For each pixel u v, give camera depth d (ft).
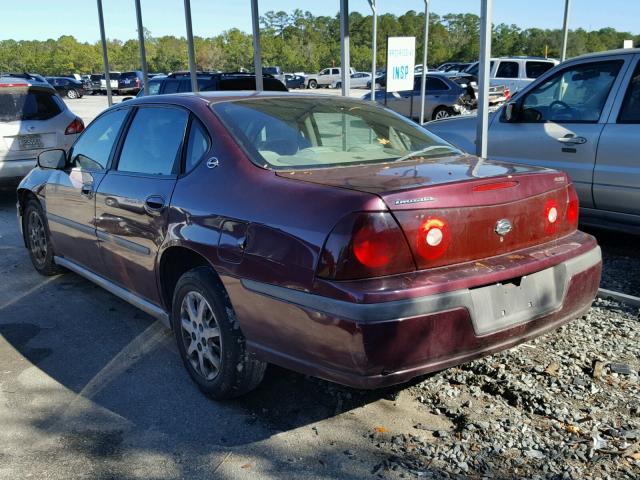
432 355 8.71
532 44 260.62
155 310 12.73
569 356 12.24
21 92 29.01
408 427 10.16
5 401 11.37
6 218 27.02
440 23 329.31
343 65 22.08
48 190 16.43
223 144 11.06
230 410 10.89
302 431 10.18
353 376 8.57
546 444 9.51
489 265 9.29
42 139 29.40
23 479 9.09
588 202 19.13
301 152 11.05
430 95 61.00
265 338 9.63
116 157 13.87
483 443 9.59
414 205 8.68
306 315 8.80
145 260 12.28
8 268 19.45
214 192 10.58
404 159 11.48
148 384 11.93
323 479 8.95
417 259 8.75
